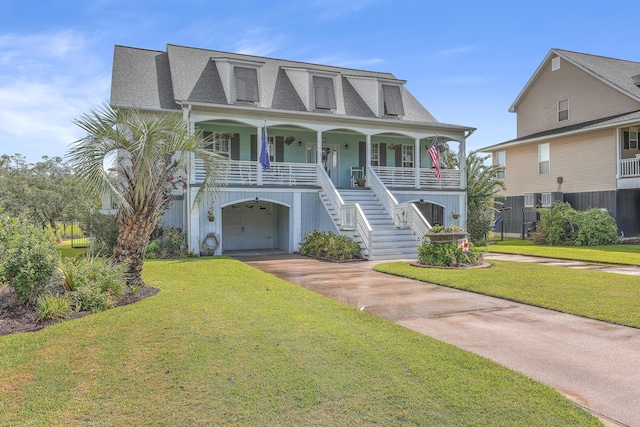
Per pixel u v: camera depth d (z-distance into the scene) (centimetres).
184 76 1914
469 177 2105
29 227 722
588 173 2203
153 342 505
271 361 438
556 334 547
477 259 1223
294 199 1706
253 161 1786
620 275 992
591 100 2295
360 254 1437
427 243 1252
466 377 393
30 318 627
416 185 1934
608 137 2095
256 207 1967
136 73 1941
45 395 370
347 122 1828
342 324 577
